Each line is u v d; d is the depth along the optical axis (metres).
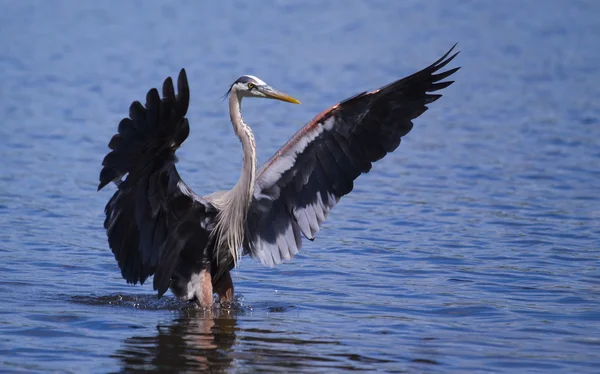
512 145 23.33
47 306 11.34
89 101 28.52
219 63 36.09
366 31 45.72
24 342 9.80
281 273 13.30
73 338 10.02
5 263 13.30
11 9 50.38
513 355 9.53
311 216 12.03
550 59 38.47
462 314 11.14
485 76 34.66
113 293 12.16
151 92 10.00
